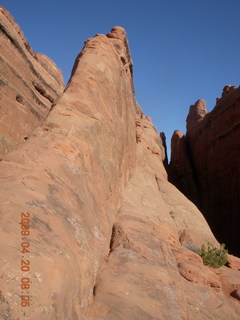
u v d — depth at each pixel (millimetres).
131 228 10562
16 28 19156
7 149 15648
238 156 30891
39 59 28172
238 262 13117
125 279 7129
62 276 4207
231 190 31078
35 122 20031
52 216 5211
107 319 5578
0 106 15938
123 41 19844
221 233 30984
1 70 16188
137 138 28641
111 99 13617
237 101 32188
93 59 13562
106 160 10969
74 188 7152
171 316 6508
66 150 8070
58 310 3738
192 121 51094
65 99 10406
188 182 38281
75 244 5637
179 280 8711
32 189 5496
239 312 8734
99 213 8789
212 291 9133
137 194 17594
